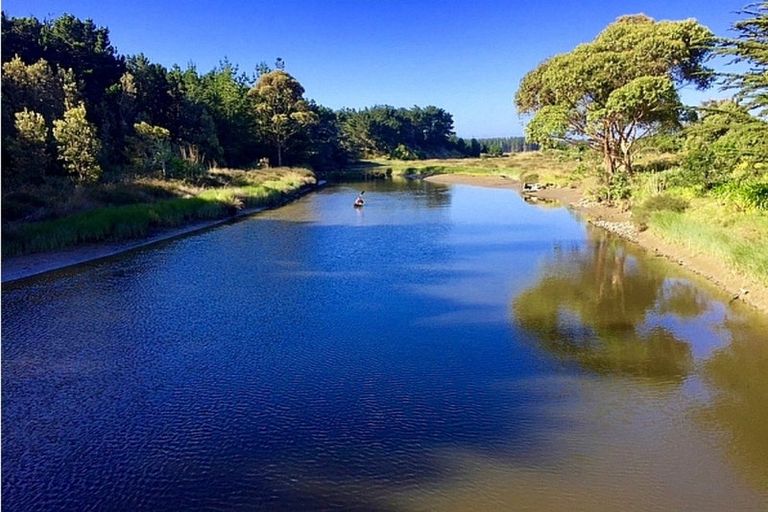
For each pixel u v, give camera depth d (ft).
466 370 32.19
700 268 52.85
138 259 64.85
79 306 45.78
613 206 99.76
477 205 120.57
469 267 59.31
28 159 91.35
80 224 70.90
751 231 51.88
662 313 41.63
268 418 26.86
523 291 49.06
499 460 22.89
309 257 65.77
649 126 108.06
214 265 61.57
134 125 135.95
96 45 165.37
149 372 32.53
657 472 21.81
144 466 23.00
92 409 28.07
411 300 46.75
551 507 19.80
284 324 40.93
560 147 135.13
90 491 21.42
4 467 23.00
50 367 33.37
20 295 49.29
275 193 130.82
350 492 21.02
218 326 40.63
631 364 32.60
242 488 21.43
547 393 29.01
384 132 390.42
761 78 48.08
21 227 66.18
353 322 41.22
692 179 77.66
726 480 21.29
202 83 209.46
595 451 23.41
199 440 24.98
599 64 101.55
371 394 29.25
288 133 222.48
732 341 35.58
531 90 132.67
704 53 101.09
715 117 64.64
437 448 23.88
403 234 82.02
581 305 44.42
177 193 104.58
